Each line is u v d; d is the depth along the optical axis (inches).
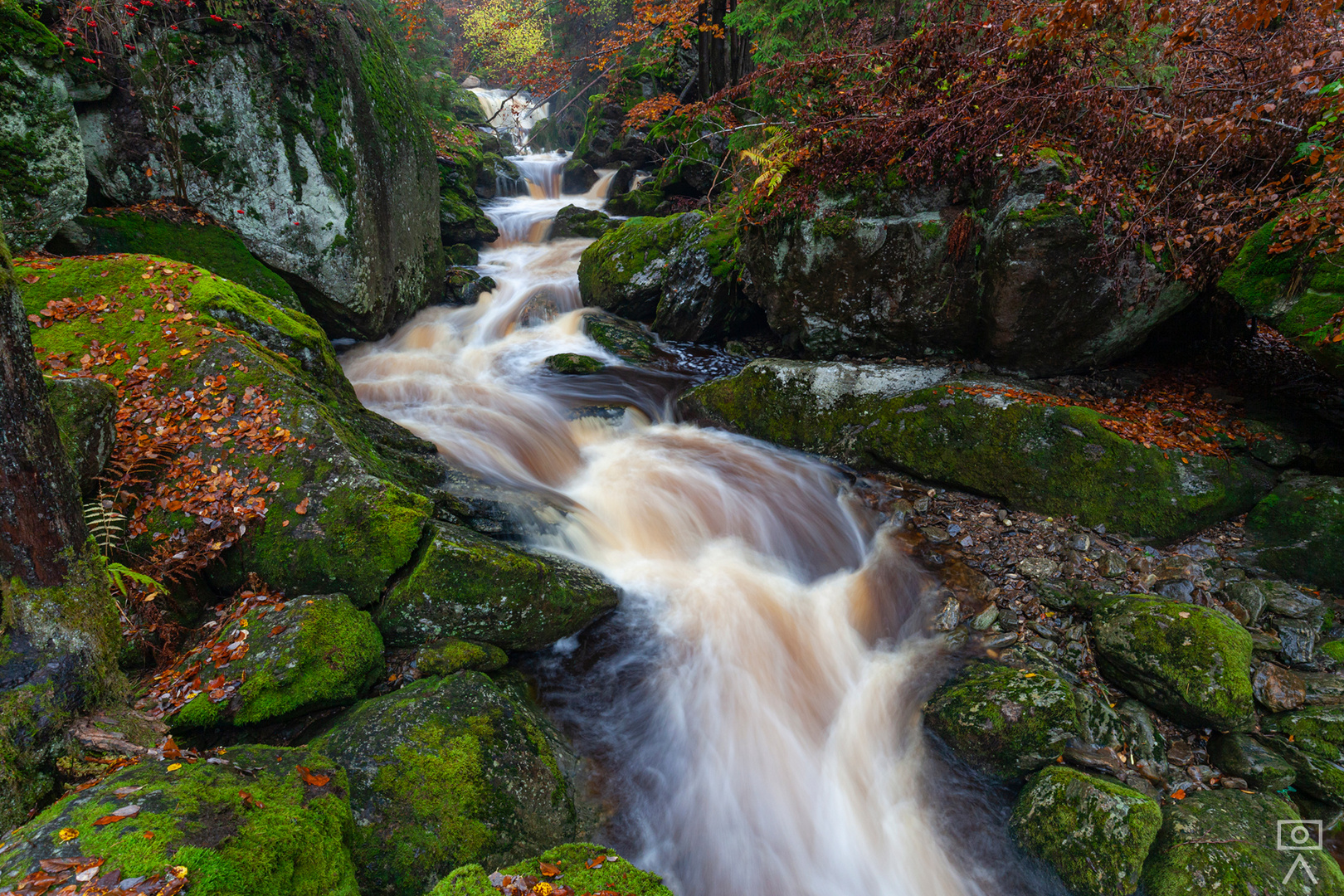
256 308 249.6
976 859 160.4
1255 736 166.4
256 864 93.9
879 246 294.4
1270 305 208.7
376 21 408.8
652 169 714.8
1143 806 141.6
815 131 292.2
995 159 263.0
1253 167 234.4
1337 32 202.8
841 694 199.6
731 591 228.8
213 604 179.6
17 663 114.8
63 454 124.4
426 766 140.6
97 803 98.7
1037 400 256.4
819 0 352.5
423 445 257.1
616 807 166.2
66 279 234.1
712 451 302.7
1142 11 229.3
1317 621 189.2
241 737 146.7
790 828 170.7
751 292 366.3
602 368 368.8
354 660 160.2
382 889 124.6
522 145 1033.5
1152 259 245.1
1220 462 231.8
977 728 168.6
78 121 271.9
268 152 313.3
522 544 218.5
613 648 204.7
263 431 197.8
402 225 402.3
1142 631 181.5
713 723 190.5
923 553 235.8
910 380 292.5
